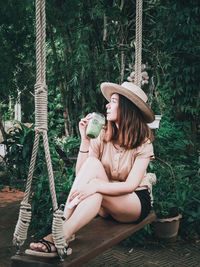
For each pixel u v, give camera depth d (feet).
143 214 7.30
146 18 16.47
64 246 5.52
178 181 13.93
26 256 5.64
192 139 23.43
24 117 38.91
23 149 18.60
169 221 11.54
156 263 10.33
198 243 11.89
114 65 19.60
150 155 7.23
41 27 5.70
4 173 21.72
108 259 10.56
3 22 17.98
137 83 8.74
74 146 21.62
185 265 10.24
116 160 7.30
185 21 19.77
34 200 13.10
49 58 24.61
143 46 16.48
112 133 7.38
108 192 6.48
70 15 17.89
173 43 20.47
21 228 5.74
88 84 21.86
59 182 14.94
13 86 22.77
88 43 20.17
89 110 21.67
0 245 11.63
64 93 25.03
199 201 12.45
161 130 21.66
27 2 16.62
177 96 22.65
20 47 20.98
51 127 32.76
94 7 18.72
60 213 5.49
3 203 16.93
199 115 23.73
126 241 11.48
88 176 6.74
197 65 21.21
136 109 7.23
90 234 6.72
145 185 7.54
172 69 21.50
